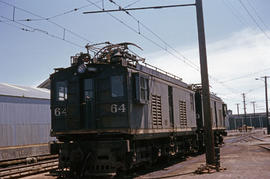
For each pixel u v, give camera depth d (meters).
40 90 23.17
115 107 10.62
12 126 17.66
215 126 23.62
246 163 13.66
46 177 12.17
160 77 14.43
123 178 10.59
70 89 11.34
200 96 20.48
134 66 11.84
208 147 12.25
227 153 19.77
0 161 16.86
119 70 10.79
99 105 10.88
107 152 9.97
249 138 40.53
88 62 11.33
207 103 12.45
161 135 13.16
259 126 107.50
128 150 9.90
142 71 12.14
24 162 18.38
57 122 11.46
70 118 11.20
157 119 12.88
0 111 16.98
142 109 11.53
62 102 11.43
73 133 10.95
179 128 15.63
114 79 10.82
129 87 10.70
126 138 10.58
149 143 12.66
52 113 11.59
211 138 12.27
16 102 18.19
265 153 18.62
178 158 17.62
